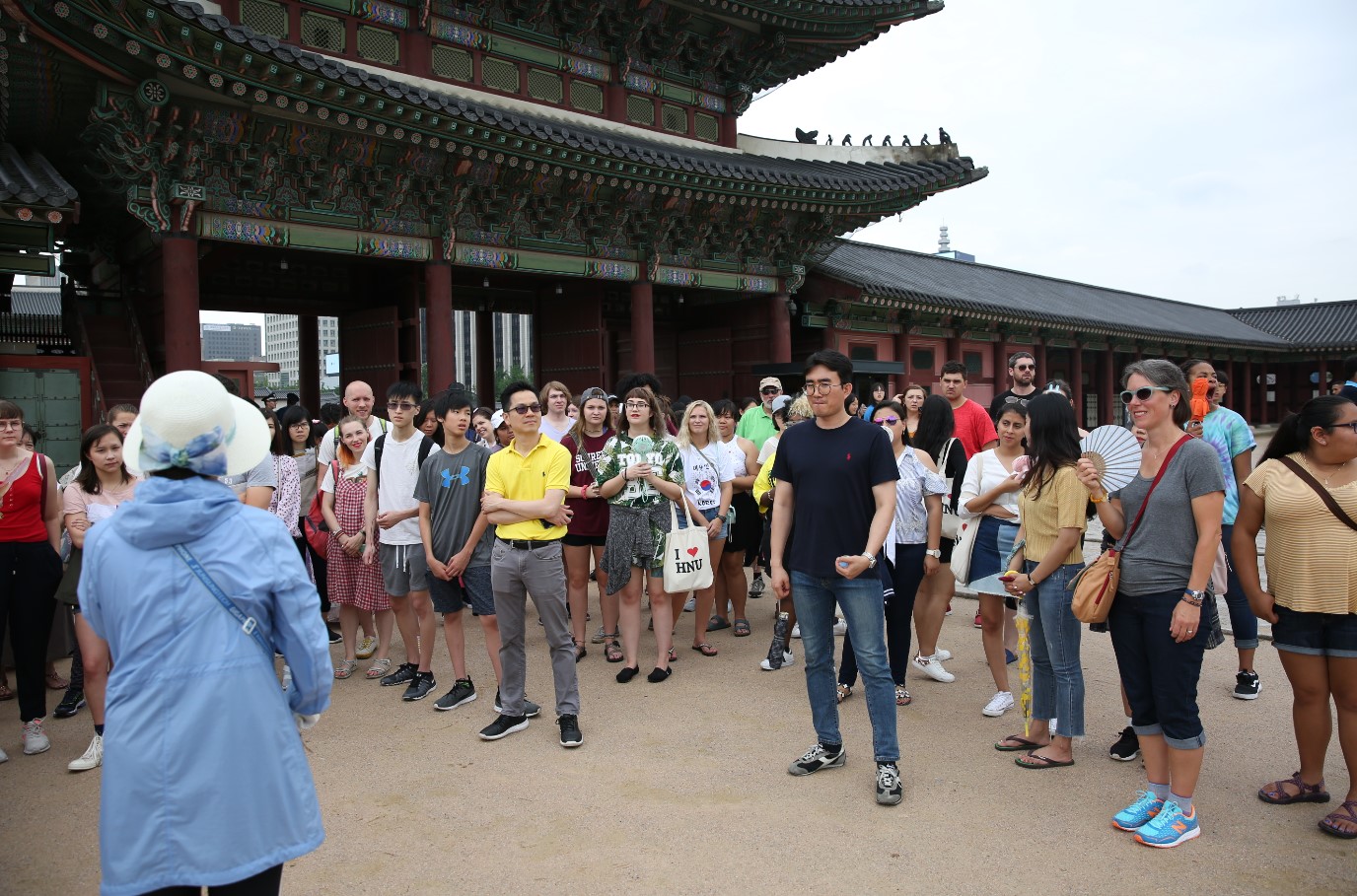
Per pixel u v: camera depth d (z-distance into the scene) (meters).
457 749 5.70
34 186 9.23
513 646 5.92
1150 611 4.37
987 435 8.59
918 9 19.44
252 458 2.85
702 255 18.56
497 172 14.38
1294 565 4.50
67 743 5.95
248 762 2.57
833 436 4.98
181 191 11.27
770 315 20.31
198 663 2.55
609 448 7.16
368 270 17.48
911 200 19.50
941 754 5.55
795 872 4.04
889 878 3.98
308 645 2.75
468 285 18.73
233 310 16.12
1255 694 6.50
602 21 17.11
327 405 9.82
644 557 7.15
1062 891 3.85
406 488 6.86
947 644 8.38
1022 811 4.68
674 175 15.24
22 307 31.50
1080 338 30.61
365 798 4.93
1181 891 3.83
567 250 16.28
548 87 16.58
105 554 2.59
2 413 5.69
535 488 5.73
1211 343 35.25
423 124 11.98
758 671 7.46
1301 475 4.50
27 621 5.69
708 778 5.18
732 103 19.94
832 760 5.28
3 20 8.69
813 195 17.41
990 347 27.22
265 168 12.05
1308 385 43.94
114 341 13.98
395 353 15.30
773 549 5.23
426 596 6.84
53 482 5.95
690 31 18.45
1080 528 5.13
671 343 22.88
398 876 4.05
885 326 23.31
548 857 4.23
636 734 5.93
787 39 19.41
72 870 4.20
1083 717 5.31
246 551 2.67
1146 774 4.88
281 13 13.19
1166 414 4.43
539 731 6.03
